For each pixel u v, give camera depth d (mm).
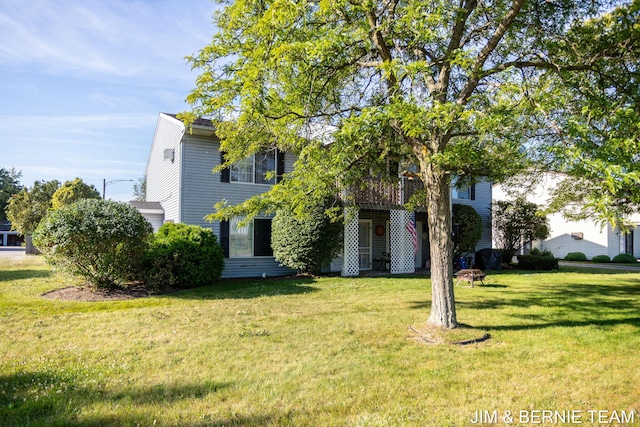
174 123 14719
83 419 3414
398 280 13484
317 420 3426
